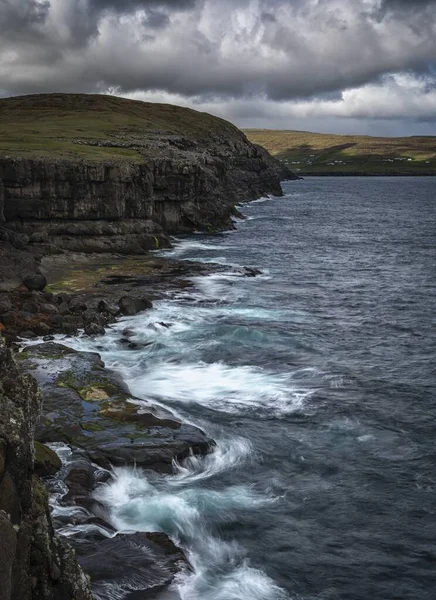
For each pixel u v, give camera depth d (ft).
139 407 80.64
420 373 103.96
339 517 61.93
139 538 53.88
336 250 253.24
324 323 135.44
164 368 102.63
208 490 65.57
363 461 73.36
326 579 53.21
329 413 86.63
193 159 332.60
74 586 30.99
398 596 51.60
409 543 58.13
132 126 460.55
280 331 127.13
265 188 601.21
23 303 130.62
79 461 66.03
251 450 74.95
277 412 86.53
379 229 337.93
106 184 216.95
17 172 206.49
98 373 90.89
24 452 28.43
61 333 117.60
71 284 160.45
